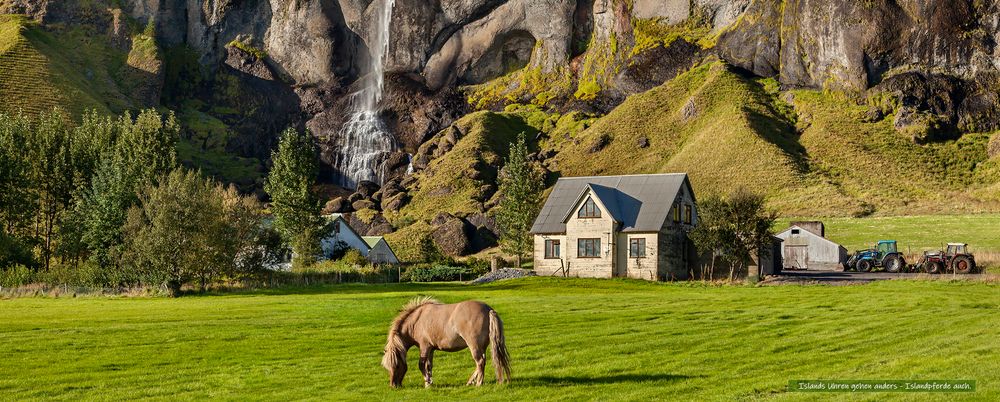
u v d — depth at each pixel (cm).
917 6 14975
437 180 14412
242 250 6838
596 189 7281
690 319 3366
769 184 12519
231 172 16112
